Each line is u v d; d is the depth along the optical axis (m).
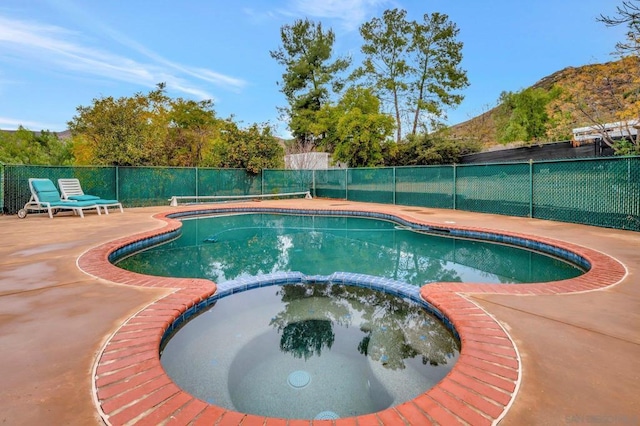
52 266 4.57
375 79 24.58
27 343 2.46
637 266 4.48
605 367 2.16
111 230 7.59
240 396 2.36
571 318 2.93
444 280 5.11
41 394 1.89
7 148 23.72
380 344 3.11
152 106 19.28
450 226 8.29
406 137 20.98
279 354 2.93
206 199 15.12
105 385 1.99
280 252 7.13
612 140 9.80
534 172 9.37
